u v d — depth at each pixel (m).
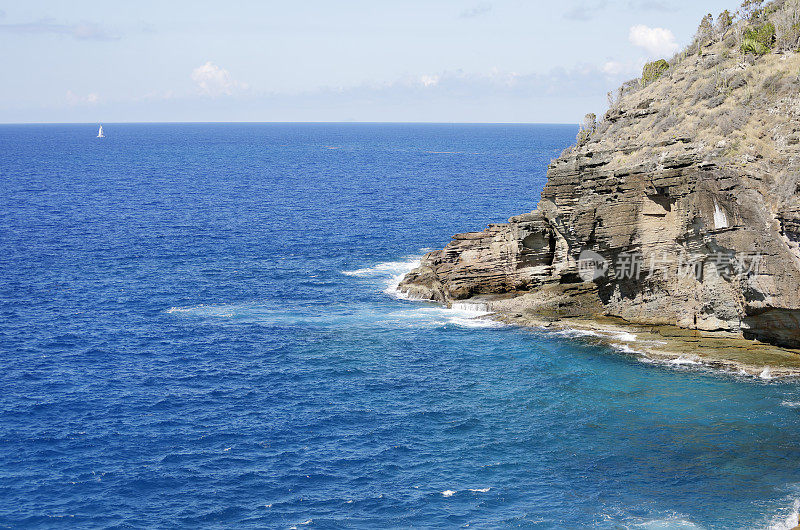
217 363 59.09
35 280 83.19
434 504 39.72
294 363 59.03
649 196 59.81
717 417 47.72
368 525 38.09
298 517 38.91
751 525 36.88
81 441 46.53
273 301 76.06
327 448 45.72
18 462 43.94
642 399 50.72
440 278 76.44
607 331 62.62
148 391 53.84
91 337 64.81
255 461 44.31
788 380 52.34
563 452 44.53
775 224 52.81
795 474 41.22
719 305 58.31
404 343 63.09
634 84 83.25
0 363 58.47
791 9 71.12
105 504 40.06
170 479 42.41
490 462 43.72
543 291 71.44
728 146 58.19
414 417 49.53
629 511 38.47
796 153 55.78
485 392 53.00
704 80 69.38
